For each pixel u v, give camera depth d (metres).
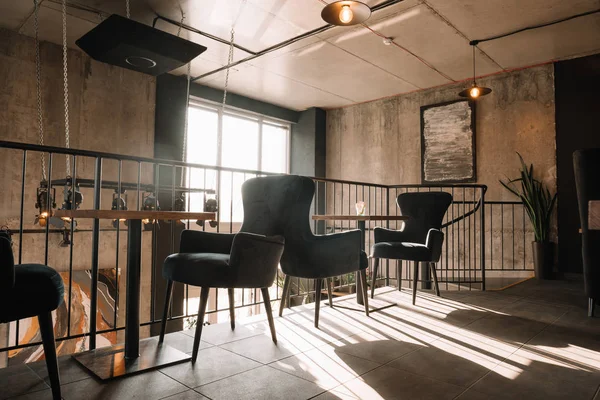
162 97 6.97
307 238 2.72
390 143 8.30
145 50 3.59
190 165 3.31
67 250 5.90
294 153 9.52
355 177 8.81
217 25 5.28
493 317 3.30
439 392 1.82
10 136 5.49
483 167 7.02
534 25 5.18
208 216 2.17
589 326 3.03
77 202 3.80
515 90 6.75
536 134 6.50
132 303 2.15
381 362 2.20
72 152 2.51
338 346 2.48
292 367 2.11
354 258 2.94
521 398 1.77
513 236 6.65
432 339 2.65
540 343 2.59
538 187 6.32
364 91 8.02
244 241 2.15
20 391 1.78
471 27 5.25
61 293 1.63
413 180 7.94
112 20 3.23
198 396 1.75
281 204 2.71
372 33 5.46
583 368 2.14
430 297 4.17
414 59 6.36
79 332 5.67
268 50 6.05
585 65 6.10
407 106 8.09
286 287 3.22
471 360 2.25
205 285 2.16
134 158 2.90
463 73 6.96
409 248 3.83
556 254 6.13
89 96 6.21
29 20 5.16
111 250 6.31
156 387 1.84
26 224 5.56
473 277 6.98
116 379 1.91
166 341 2.52
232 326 2.83
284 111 9.18
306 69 6.84
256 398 1.74
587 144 6.00
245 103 8.34
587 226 3.13
